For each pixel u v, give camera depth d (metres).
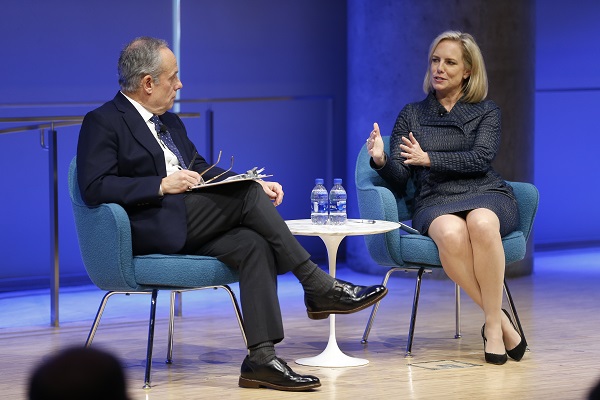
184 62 15.09
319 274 8.11
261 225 8.04
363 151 10.42
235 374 8.49
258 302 7.86
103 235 8.11
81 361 2.21
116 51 14.48
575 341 10.05
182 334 10.55
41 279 14.18
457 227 8.95
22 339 10.33
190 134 15.24
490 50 14.37
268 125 15.83
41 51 13.91
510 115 14.59
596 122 17.94
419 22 14.34
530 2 14.71
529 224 9.76
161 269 8.06
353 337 10.33
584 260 16.66
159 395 7.69
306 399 7.50
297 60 15.97
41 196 14.13
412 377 8.34
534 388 7.91
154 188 8.11
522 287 13.93
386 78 14.58
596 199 18.08
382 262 9.65
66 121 11.06
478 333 10.57
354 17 14.98
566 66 17.62
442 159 9.60
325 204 9.20
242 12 15.48
